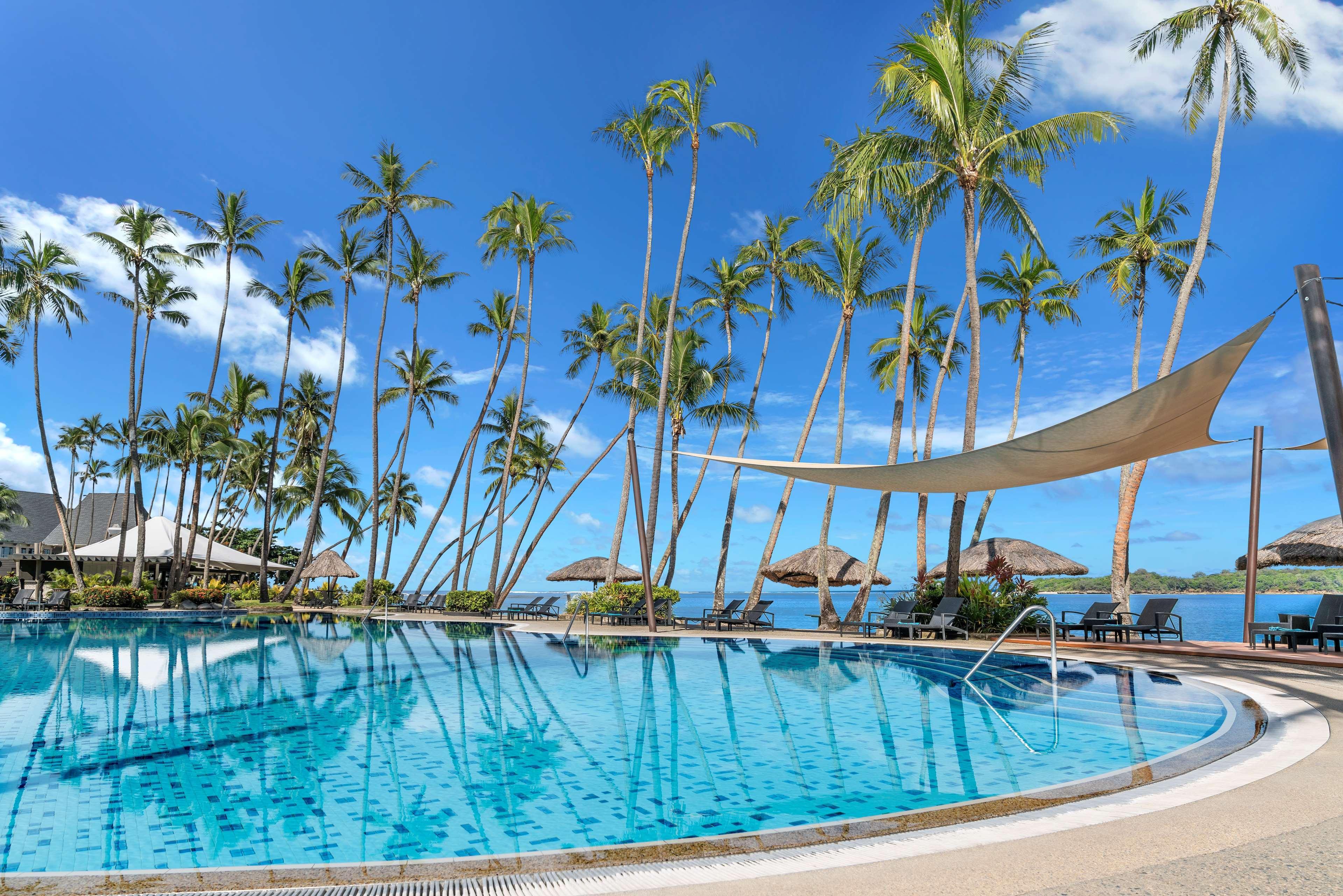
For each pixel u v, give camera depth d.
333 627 19.22
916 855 2.83
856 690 8.80
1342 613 10.62
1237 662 9.96
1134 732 5.83
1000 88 14.56
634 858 3.08
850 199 15.18
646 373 24.00
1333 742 4.74
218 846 3.85
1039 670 9.72
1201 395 7.22
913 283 18.38
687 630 16.84
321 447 41.50
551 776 5.19
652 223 23.03
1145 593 49.81
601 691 8.88
